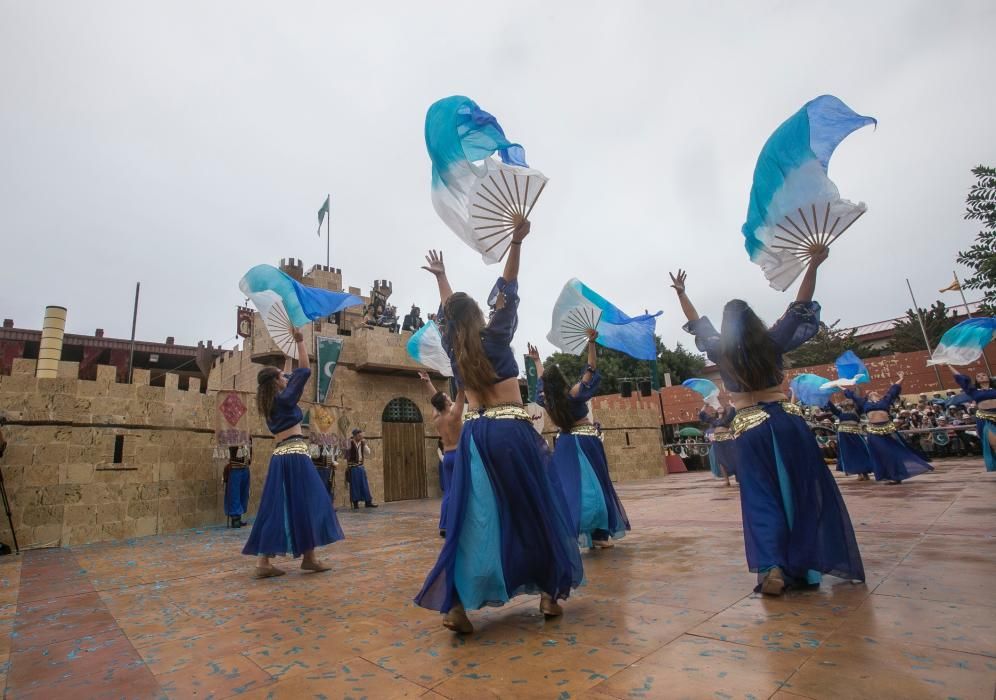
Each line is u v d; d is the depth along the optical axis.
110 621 3.45
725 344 3.44
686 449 25.75
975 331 8.38
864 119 2.82
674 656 2.17
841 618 2.46
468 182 2.75
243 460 10.91
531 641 2.50
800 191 2.92
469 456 2.87
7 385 8.95
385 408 17.48
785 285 3.34
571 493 5.13
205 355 25.64
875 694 1.72
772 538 3.01
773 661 2.03
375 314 19.94
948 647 2.04
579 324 5.34
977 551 3.66
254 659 2.54
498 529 2.74
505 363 2.94
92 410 9.71
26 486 8.83
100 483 9.62
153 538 9.32
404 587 3.96
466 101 2.70
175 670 2.46
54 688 2.32
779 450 3.19
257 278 4.84
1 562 7.04
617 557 4.58
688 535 5.52
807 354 35.62
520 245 2.90
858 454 10.79
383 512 12.36
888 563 3.52
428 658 2.39
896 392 10.19
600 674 2.04
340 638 2.78
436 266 3.31
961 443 17.23
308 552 4.87
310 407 13.50
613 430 21.80
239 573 5.07
